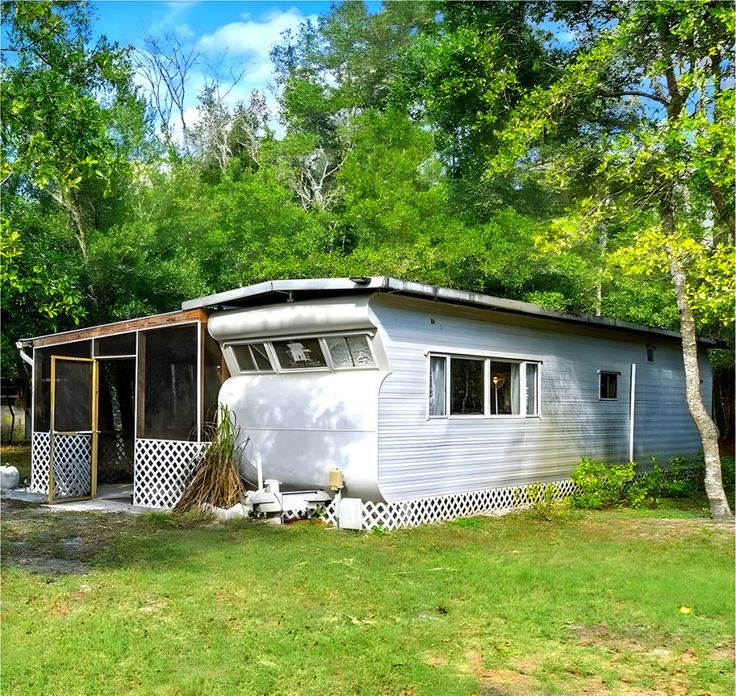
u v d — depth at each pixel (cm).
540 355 1155
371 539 828
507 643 492
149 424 1129
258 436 1011
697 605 580
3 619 542
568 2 1230
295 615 545
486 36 1330
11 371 2095
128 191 1881
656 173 994
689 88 946
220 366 1086
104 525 938
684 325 1002
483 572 672
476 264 1574
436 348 967
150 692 411
